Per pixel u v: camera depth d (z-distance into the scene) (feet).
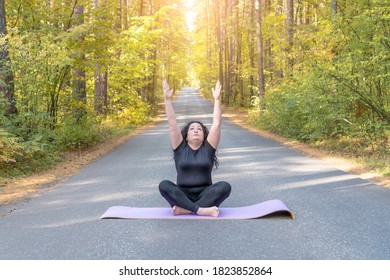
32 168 34.37
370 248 14.83
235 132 72.33
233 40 165.37
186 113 130.82
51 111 48.73
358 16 37.50
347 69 39.42
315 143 49.57
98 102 81.00
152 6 142.72
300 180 28.84
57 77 47.11
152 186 27.30
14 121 38.11
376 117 41.70
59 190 26.68
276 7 107.24
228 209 20.62
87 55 55.57
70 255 14.47
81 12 56.39
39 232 17.38
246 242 15.64
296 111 55.16
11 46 39.47
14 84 40.75
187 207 19.04
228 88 171.73
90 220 19.13
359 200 22.68
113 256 14.30
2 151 31.63
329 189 25.71
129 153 45.98
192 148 19.83
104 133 63.93
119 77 87.25
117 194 24.94
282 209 19.16
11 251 15.02
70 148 48.60
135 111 92.02
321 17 54.54
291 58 64.18
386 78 37.22
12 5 48.70
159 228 17.57
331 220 18.70
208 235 16.53
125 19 107.86
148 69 98.12
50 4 51.19
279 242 15.60
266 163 37.17
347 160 37.78
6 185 28.68
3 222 19.16
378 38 36.14
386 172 30.17
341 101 42.68
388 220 18.65
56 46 42.37
